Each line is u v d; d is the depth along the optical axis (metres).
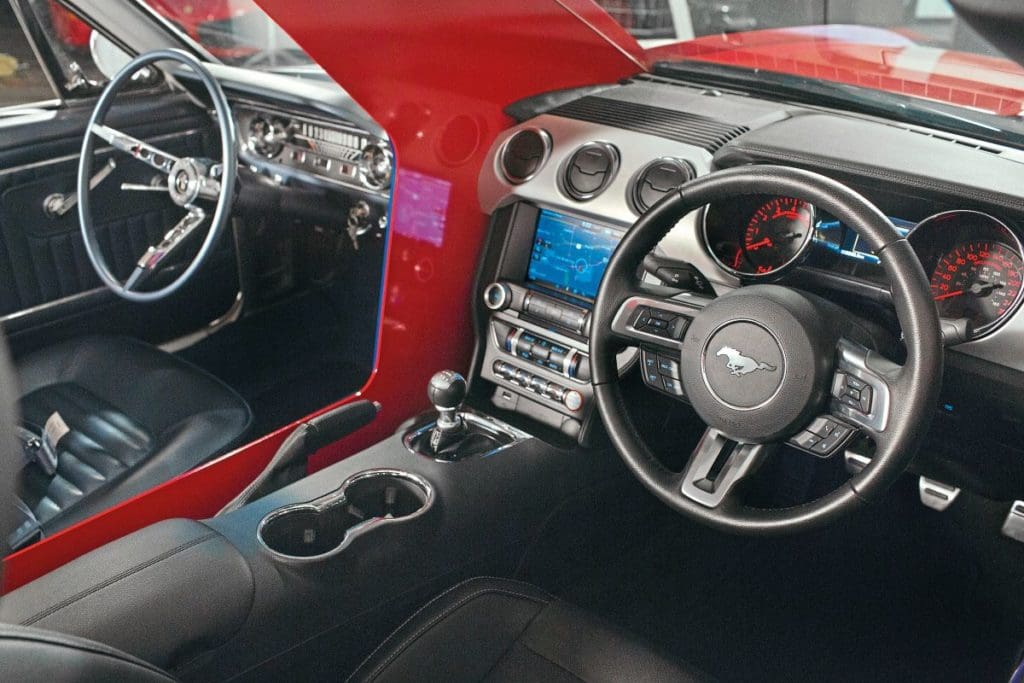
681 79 2.08
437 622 1.36
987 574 2.02
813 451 1.28
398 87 1.73
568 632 1.33
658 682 1.26
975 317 1.48
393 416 2.03
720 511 1.33
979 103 1.72
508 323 1.94
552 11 1.88
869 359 1.21
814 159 1.58
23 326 2.23
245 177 2.26
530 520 1.67
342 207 2.35
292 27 1.56
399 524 1.51
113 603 1.21
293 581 1.35
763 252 1.60
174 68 2.34
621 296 1.42
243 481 1.82
